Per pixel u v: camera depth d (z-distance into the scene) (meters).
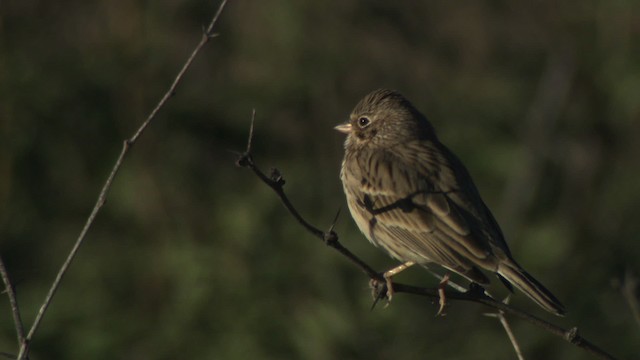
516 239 15.32
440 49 18.55
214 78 16.42
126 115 15.12
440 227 9.76
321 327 12.84
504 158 16.06
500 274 9.62
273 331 13.05
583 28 18.84
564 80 17.66
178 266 13.48
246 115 15.87
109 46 15.55
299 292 13.27
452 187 9.98
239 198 14.26
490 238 9.66
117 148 14.90
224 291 13.29
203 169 15.23
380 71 17.94
